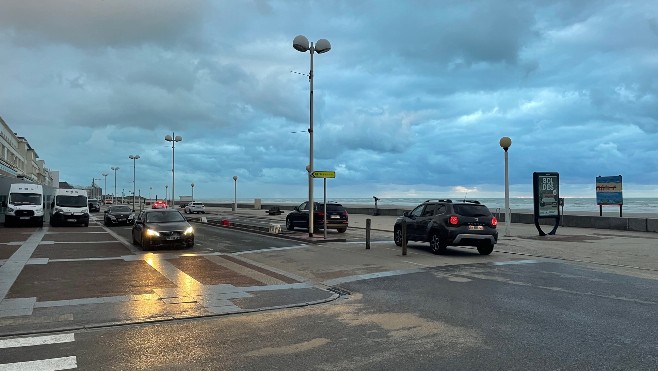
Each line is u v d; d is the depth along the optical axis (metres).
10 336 6.14
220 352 5.48
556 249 15.92
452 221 14.40
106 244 18.86
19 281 10.30
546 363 5.04
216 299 8.53
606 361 5.09
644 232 22.14
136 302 8.21
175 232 16.86
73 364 5.05
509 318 7.02
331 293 9.18
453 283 10.05
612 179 24.64
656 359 5.15
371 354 5.38
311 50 20.77
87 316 7.20
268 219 39.59
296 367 4.96
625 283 9.91
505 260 13.62
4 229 27.33
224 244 18.84
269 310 7.74
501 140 21.62
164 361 5.16
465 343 5.78
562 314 7.24
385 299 8.55
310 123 20.86
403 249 14.76
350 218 38.38
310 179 20.80
